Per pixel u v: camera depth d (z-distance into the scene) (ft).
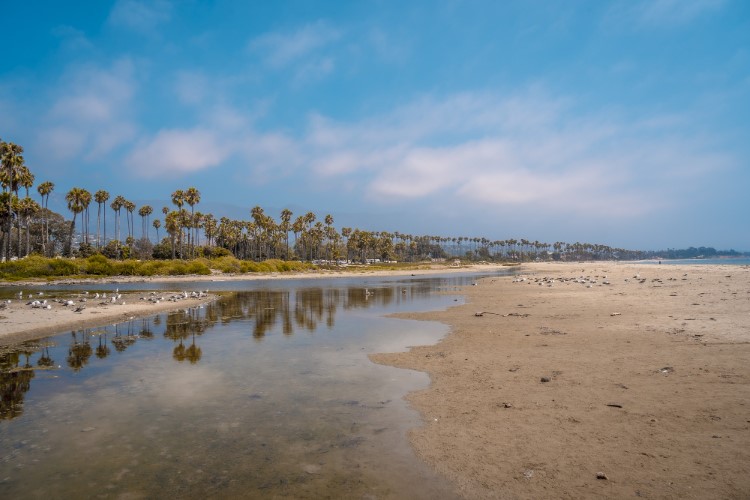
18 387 41.96
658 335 56.08
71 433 30.81
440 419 32.09
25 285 211.20
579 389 36.45
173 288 190.70
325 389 40.42
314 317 90.94
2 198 255.91
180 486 23.38
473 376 42.83
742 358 42.45
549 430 28.66
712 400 31.73
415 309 103.40
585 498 20.62
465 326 74.02
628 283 152.66
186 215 400.06
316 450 27.55
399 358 52.21
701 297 93.81
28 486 23.59
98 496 22.45
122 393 39.88
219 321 85.30
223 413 34.47
